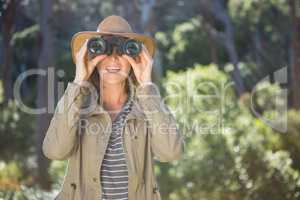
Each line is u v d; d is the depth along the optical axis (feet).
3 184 41.37
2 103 65.92
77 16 102.12
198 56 122.11
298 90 81.15
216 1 120.67
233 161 33.12
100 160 13.82
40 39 69.36
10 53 68.28
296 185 31.78
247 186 32.22
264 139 38.17
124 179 13.93
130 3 66.74
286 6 98.27
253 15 106.42
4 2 63.36
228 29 119.34
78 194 13.96
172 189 34.88
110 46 14.24
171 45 126.00
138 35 14.58
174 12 120.57
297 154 39.32
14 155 59.82
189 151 34.73
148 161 14.15
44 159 59.47
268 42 120.78
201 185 33.53
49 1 67.67
